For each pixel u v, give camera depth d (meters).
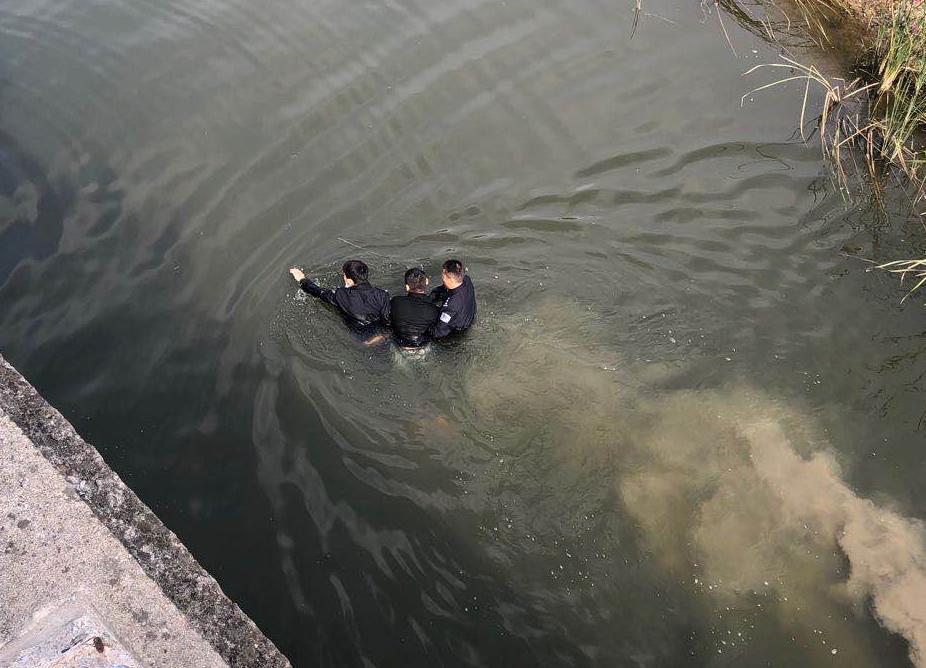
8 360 6.52
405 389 6.19
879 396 5.92
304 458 5.80
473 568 5.13
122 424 6.11
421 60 9.26
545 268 7.04
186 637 3.96
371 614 4.98
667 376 6.14
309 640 4.89
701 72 8.89
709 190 7.63
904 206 7.38
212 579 4.38
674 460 5.51
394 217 7.61
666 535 5.13
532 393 6.07
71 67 9.62
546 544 5.20
